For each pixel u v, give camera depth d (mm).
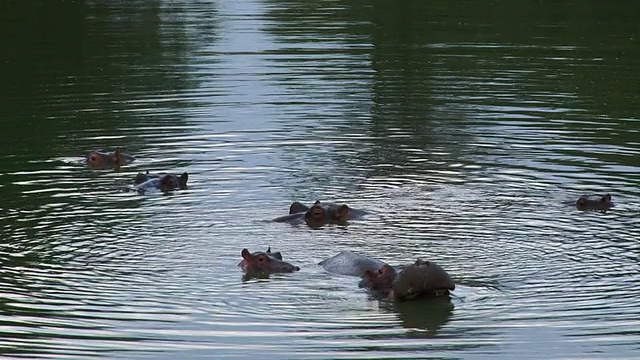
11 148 49312
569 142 49375
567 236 35656
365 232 36469
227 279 31531
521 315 28438
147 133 51969
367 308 29141
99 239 35562
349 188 42156
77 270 32281
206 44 76500
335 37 78938
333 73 65938
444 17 87562
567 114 55000
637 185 42281
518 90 61031
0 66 69688
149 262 33125
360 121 53781
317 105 57438
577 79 63688
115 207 39656
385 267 30578
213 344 26500
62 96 60531
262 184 42969
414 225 37125
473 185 42500
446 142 49562
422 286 29391
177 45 76000
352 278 31609
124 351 26047
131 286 30859
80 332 27281
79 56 72688
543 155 47094
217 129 52469
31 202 40312
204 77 65000
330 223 37625
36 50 75188
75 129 52906
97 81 64375
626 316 28250
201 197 41125
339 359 25438
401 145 49188
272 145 49375
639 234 35844
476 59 70125
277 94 60188
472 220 37688
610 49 73188
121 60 71062
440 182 42969
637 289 30422
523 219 37750
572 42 76000
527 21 85062
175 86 62562
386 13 90312
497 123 53250
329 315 28594
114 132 52125
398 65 68375
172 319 28266
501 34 79500
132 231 36562
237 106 57312
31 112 56781
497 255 33688
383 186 42406
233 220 38062
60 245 34812
